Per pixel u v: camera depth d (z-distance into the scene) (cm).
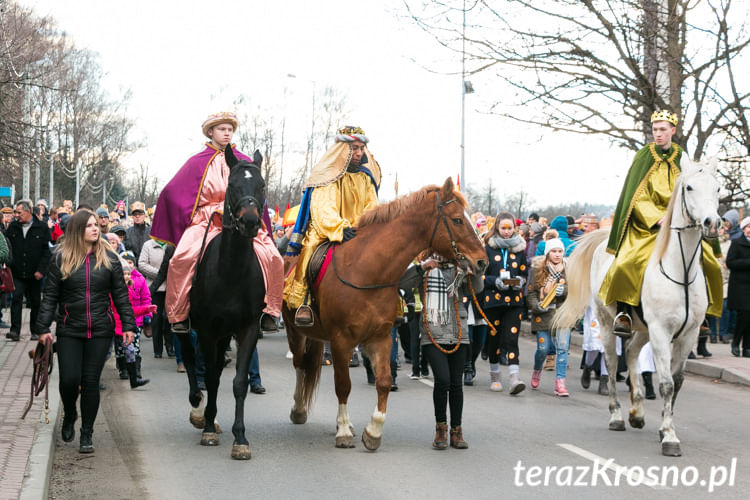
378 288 738
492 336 1147
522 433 860
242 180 717
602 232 955
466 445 782
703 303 805
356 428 873
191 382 816
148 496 623
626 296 832
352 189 823
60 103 4762
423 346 779
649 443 820
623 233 867
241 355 750
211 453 753
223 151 844
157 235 828
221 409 967
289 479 670
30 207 1437
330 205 789
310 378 868
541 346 1162
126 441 797
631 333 840
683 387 1209
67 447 766
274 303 765
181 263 764
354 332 743
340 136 812
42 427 769
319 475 683
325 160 809
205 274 748
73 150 5975
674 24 1566
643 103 1614
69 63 4881
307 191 814
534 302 1158
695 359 1388
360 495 628
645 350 1091
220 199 830
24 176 3522
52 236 1526
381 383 757
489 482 666
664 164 879
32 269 1435
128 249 1508
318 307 777
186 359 816
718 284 863
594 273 938
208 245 764
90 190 7388
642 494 639
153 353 1456
